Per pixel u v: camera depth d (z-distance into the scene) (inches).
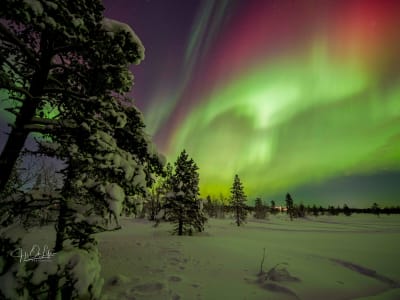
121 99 258.1
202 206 971.9
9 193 193.5
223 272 338.3
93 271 177.6
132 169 203.5
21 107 189.2
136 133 249.9
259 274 331.3
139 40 216.5
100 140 187.5
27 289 149.9
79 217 194.5
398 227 1844.2
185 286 273.9
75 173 207.6
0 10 137.1
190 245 544.1
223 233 1025.5
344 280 341.7
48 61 201.6
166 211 917.8
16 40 175.0
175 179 976.3
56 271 161.2
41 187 209.5
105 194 187.0
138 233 880.3
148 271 323.6
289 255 489.4
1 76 161.0
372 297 283.4
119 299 228.7
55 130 190.5
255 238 853.8
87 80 230.2
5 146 178.7
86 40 189.2
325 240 871.1
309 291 283.0
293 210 3595.0
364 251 615.2
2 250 152.9
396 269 418.6
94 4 196.5
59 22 155.6
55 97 213.2
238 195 1991.9
